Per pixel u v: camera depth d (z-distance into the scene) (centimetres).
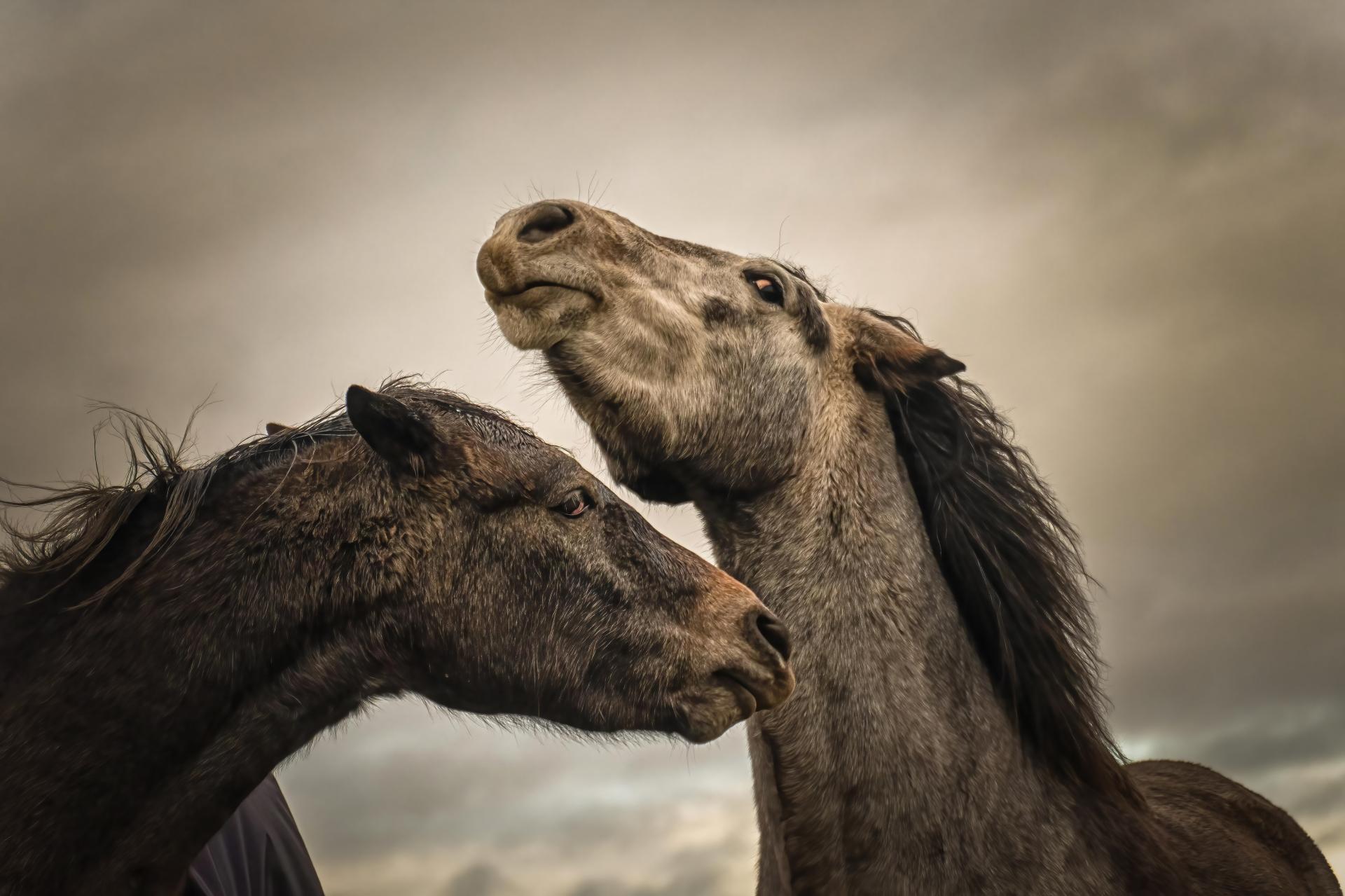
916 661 340
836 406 374
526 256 343
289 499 318
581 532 333
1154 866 336
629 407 350
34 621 297
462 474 326
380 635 316
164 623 296
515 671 322
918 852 322
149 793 287
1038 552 371
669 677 327
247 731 302
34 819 273
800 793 334
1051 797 339
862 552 353
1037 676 353
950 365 374
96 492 319
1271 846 439
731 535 369
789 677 334
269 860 389
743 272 377
